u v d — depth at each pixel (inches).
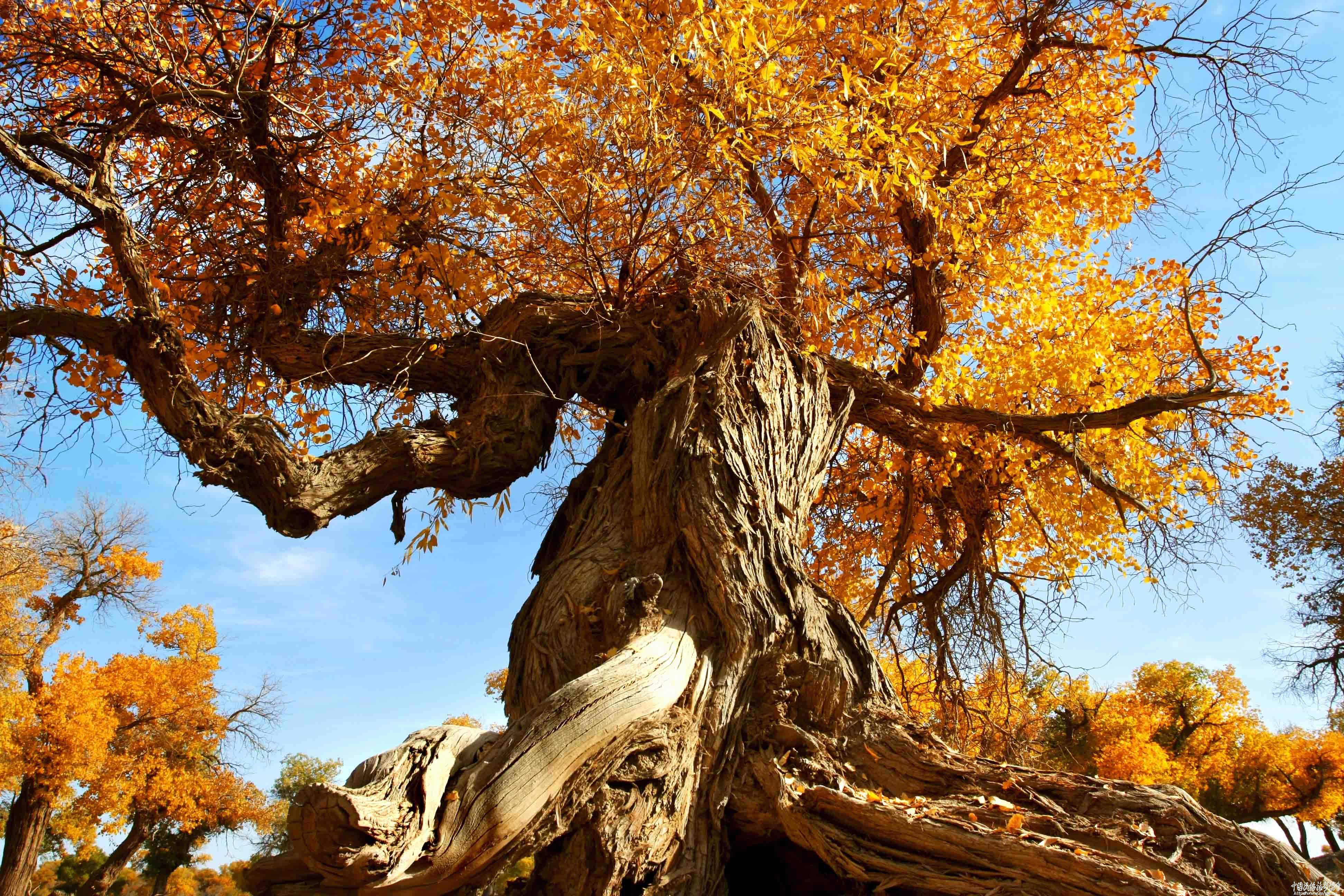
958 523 424.8
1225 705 1269.7
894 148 293.3
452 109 292.2
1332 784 1213.7
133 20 272.1
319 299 325.1
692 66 276.4
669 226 292.4
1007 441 347.3
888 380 370.3
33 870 960.3
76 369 287.0
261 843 1234.0
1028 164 390.0
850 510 460.1
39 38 274.7
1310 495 789.2
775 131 281.6
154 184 310.3
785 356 289.4
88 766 1008.2
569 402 315.0
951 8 349.7
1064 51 380.2
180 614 1211.9
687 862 191.9
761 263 313.3
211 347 309.6
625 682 190.1
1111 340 380.5
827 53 327.6
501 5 301.7
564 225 299.0
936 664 424.2
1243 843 171.8
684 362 283.7
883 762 210.4
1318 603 801.6
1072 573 401.7
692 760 200.2
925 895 179.2
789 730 214.4
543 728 176.9
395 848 148.9
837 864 189.2
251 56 295.4
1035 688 443.5
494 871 163.2
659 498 241.9
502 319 307.0
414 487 278.1
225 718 1184.2
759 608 225.0
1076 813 185.5
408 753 164.7
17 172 267.7
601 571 237.9
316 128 298.2
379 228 289.6
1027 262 405.4
